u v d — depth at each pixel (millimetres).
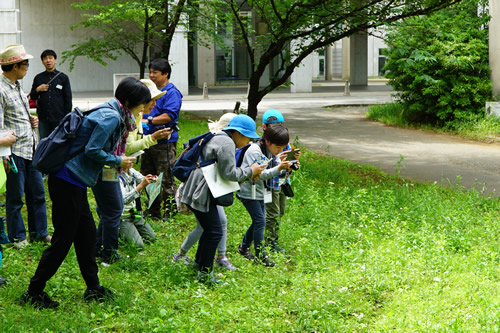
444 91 18250
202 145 5383
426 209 8211
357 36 42500
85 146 4602
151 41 15211
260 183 6109
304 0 10164
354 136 17328
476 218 7988
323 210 8078
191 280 5621
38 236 6430
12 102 6035
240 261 6289
